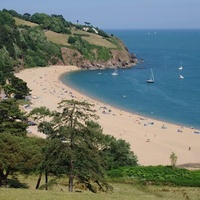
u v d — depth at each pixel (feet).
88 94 506.07
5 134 132.16
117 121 366.84
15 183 143.23
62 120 113.60
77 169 115.44
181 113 419.13
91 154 112.78
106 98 486.79
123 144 210.38
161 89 559.38
